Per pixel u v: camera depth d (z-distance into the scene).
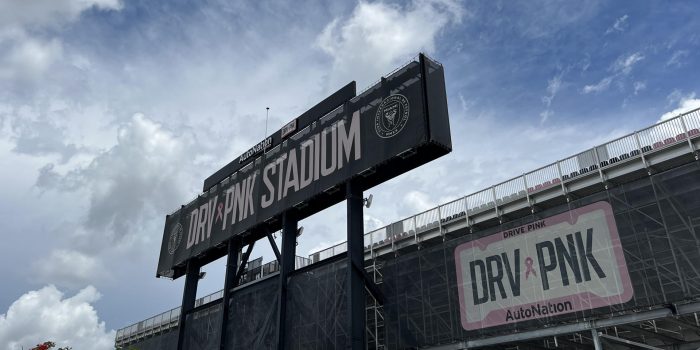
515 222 27.27
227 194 40.44
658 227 22.72
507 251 27.11
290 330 31.42
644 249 22.83
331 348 28.52
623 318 22.56
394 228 34.41
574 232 25.06
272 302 33.72
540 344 28.05
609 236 23.94
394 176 30.00
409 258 31.00
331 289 29.88
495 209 29.75
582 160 27.34
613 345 26.48
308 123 35.06
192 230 43.22
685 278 21.39
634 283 22.67
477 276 27.81
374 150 29.41
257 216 36.12
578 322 23.89
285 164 35.50
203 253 41.41
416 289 30.03
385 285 31.48
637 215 23.44
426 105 27.61
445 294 28.80
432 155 28.27
